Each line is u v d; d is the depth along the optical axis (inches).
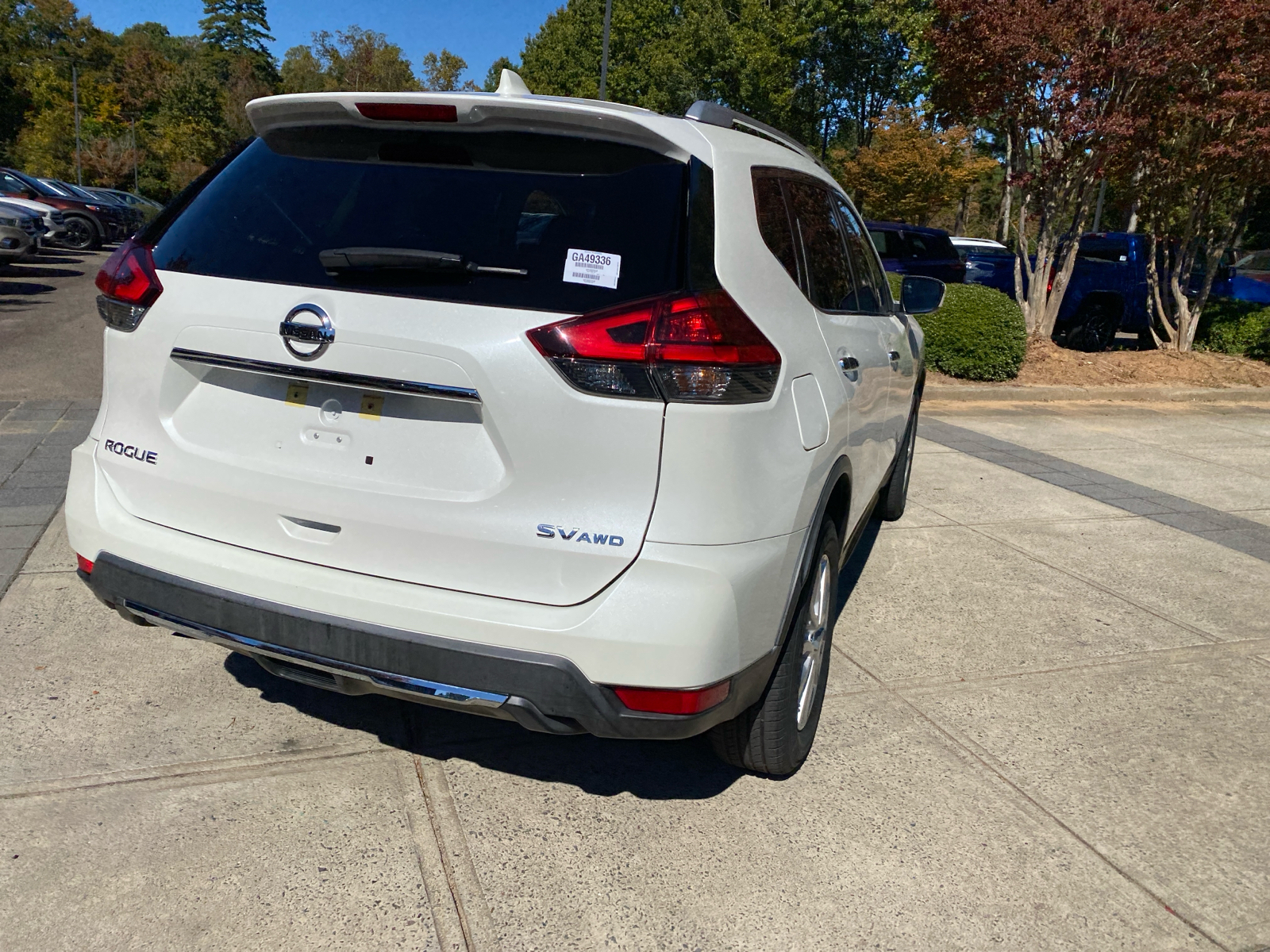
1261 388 475.8
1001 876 100.3
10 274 589.3
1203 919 96.0
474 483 85.0
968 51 435.5
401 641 85.4
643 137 87.4
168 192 2479.1
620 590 83.2
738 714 95.3
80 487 101.3
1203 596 191.3
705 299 83.4
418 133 91.7
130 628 140.8
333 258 85.8
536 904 91.1
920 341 201.5
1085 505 257.4
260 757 111.0
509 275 83.7
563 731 86.5
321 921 86.5
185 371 94.6
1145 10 398.3
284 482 90.0
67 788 102.0
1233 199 521.3
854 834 105.5
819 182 131.1
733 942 88.2
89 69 3213.6
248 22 3897.6
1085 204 485.7
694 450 82.4
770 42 1451.8
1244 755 129.0
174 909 86.5
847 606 172.9
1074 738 130.6
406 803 104.7
